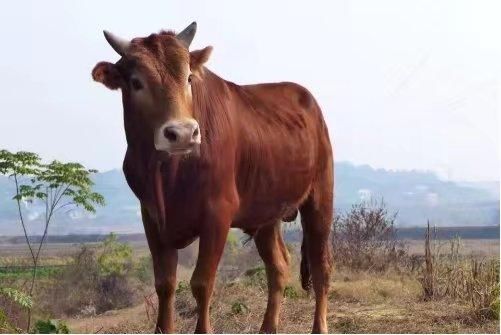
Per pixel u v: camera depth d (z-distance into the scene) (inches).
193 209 278.1
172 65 267.1
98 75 273.4
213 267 279.4
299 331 381.4
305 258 362.3
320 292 352.8
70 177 554.6
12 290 494.6
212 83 296.4
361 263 639.8
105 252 912.3
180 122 255.1
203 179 277.7
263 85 344.2
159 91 263.1
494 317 389.7
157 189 274.4
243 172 304.8
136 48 272.2
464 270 482.3
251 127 309.3
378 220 684.7
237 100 311.3
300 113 345.4
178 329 407.5
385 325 387.9
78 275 805.9
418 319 402.0
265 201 319.0
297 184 334.0
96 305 759.7
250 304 482.0
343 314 432.1
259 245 356.5
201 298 278.1
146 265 897.5
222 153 285.1
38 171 551.5
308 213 357.1
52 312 692.1
